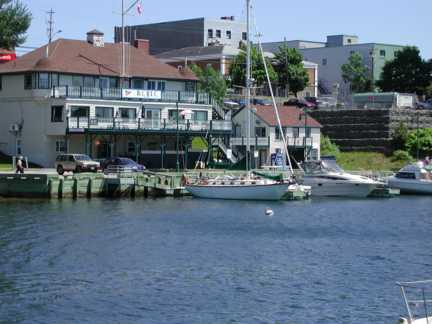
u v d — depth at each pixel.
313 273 48.56
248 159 92.69
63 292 43.47
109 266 49.62
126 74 109.19
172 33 188.62
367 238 61.75
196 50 164.62
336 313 40.19
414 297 43.22
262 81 149.25
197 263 51.00
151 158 106.69
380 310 40.69
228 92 148.00
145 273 47.94
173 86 114.69
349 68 174.38
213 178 87.62
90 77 106.88
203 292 43.81
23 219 66.94
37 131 103.62
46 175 81.19
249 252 54.94
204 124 107.62
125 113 105.81
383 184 93.88
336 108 138.50
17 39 122.12
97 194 84.31
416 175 97.75
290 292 43.94
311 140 121.00
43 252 53.38
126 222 66.88
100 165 93.31
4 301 41.69
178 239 59.44
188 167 108.75
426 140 127.06
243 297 42.88
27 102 104.75
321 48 183.88
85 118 99.44
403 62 165.00
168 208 77.00
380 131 129.50
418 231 65.81
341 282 46.28
